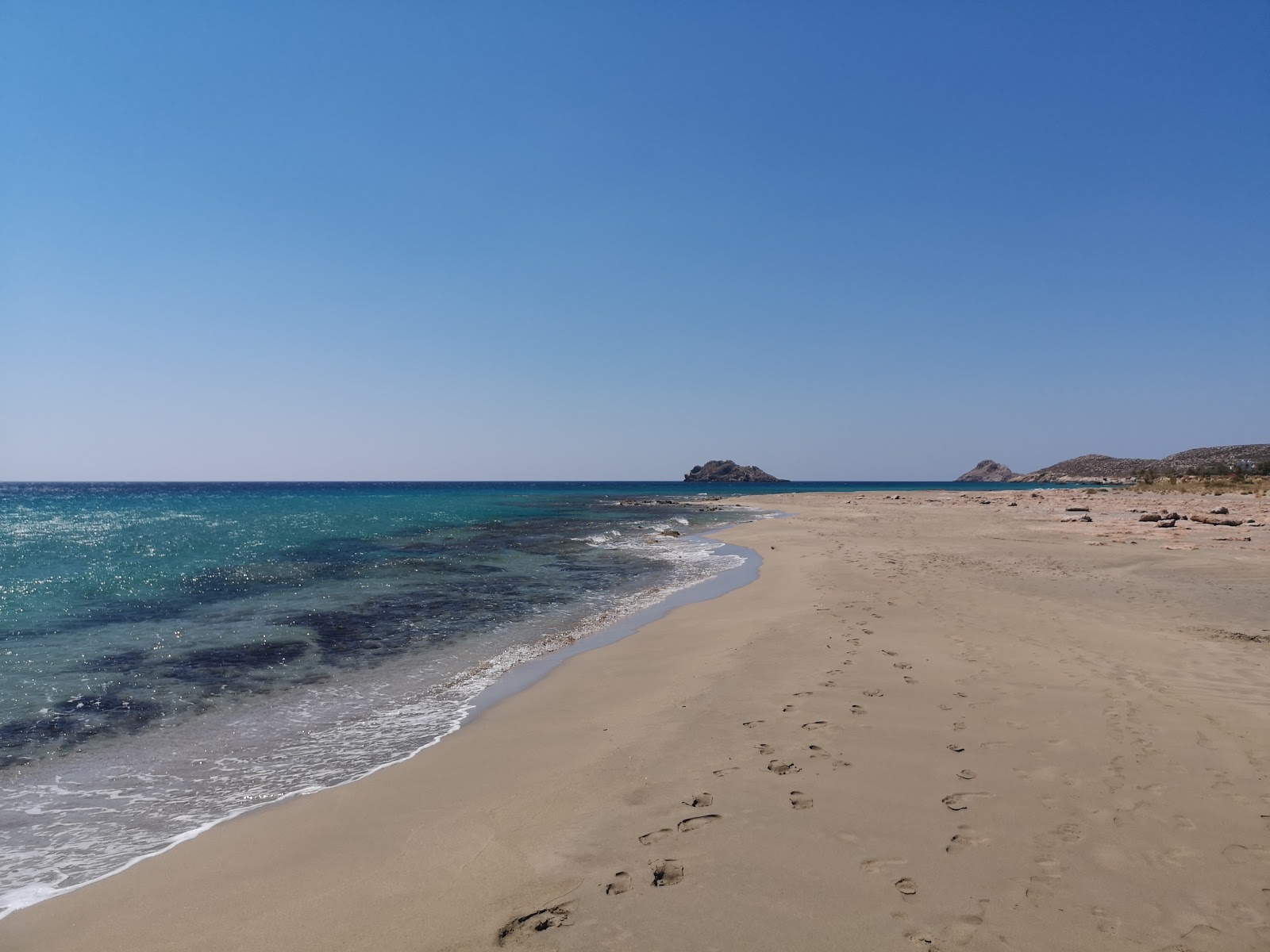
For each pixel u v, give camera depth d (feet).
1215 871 12.66
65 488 554.87
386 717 24.06
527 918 11.98
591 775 18.12
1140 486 207.72
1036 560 58.70
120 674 29.01
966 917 11.52
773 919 11.66
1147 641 30.09
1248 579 47.03
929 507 163.63
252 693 26.84
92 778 19.03
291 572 58.70
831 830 14.60
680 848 14.11
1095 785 16.26
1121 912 11.53
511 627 39.14
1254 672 25.29
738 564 66.08
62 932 12.16
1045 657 27.73
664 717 22.54
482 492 412.98
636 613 43.06
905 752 18.63
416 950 11.22
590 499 264.31
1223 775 16.65
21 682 27.58
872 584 47.32
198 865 14.39
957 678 25.18
